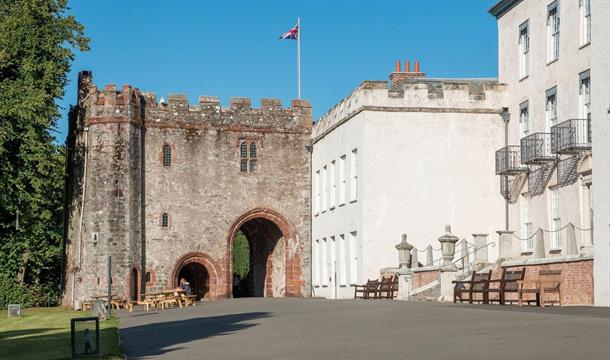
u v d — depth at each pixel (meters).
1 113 41.69
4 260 48.88
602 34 24.84
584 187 31.12
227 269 49.16
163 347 17.02
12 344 20.67
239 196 49.72
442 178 39.66
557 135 32.41
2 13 45.56
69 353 17.00
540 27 35.25
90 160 46.19
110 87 46.47
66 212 49.47
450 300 31.59
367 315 22.25
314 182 50.22
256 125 50.25
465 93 39.91
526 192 36.31
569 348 13.06
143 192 48.06
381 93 39.81
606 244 24.03
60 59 44.91
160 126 48.69
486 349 13.45
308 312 25.67
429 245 36.78
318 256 48.81
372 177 39.44
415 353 13.42
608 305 23.84
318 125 49.09
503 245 33.56
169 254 48.19
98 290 45.25
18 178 43.03
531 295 27.66
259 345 15.99
